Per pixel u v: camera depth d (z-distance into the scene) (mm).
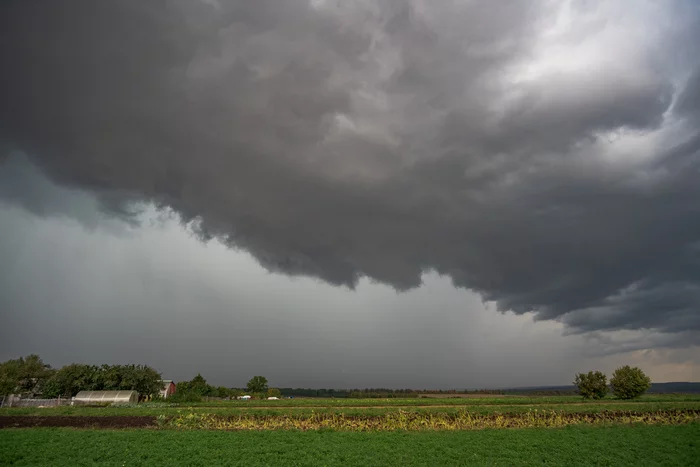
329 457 28562
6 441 32938
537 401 83750
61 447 30875
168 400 90688
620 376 93562
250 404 76875
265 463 26906
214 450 30328
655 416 50750
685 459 28938
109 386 92500
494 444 33250
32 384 105250
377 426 44625
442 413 52188
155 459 27594
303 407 66750
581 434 37812
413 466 26641
